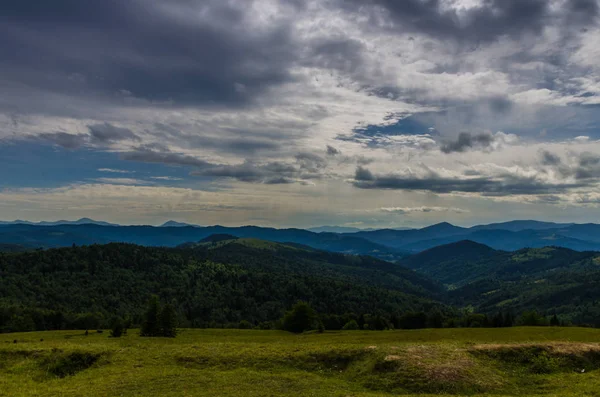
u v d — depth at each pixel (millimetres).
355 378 38719
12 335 93688
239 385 35469
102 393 33312
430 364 38688
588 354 43719
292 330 125688
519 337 64875
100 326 166750
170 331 95875
